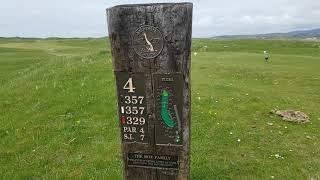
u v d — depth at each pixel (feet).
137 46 2.03
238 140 3.27
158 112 2.09
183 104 2.04
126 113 2.14
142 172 2.21
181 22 1.94
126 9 2.00
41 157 3.09
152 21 1.97
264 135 3.41
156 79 2.05
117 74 2.10
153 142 2.14
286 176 2.66
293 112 3.96
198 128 3.54
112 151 3.11
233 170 2.73
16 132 3.71
